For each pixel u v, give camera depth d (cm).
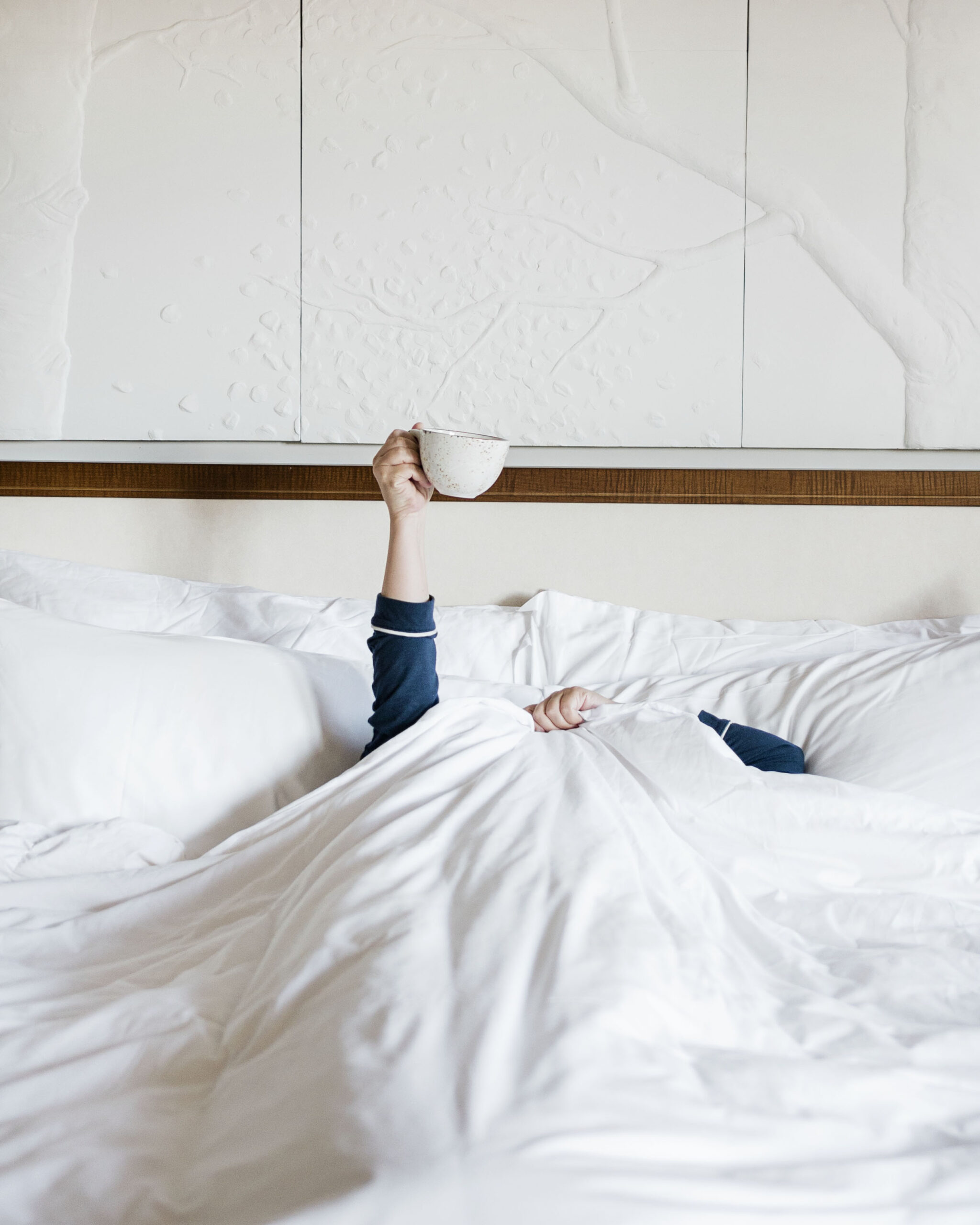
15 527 180
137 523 179
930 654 146
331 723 136
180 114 175
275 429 180
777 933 95
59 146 176
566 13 173
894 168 173
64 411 179
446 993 67
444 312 178
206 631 168
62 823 121
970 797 128
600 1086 57
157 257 177
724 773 112
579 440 179
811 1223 49
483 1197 47
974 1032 73
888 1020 77
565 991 67
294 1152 54
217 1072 73
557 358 178
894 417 177
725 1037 70
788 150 174
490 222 176
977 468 177
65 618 147
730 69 173
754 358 177
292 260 177
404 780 108
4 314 177
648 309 177
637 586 180
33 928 99
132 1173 59
